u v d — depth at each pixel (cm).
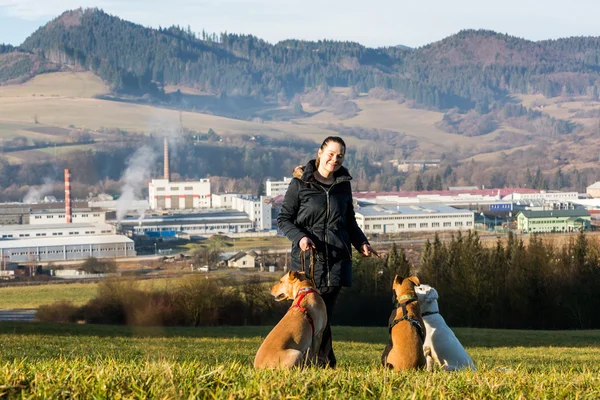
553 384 508
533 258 4094
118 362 575
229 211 13738
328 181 679
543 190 17750
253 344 2172
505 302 4106
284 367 519
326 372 511
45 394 411
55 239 8594
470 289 4103
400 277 703
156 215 13038
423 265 4397
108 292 3272
